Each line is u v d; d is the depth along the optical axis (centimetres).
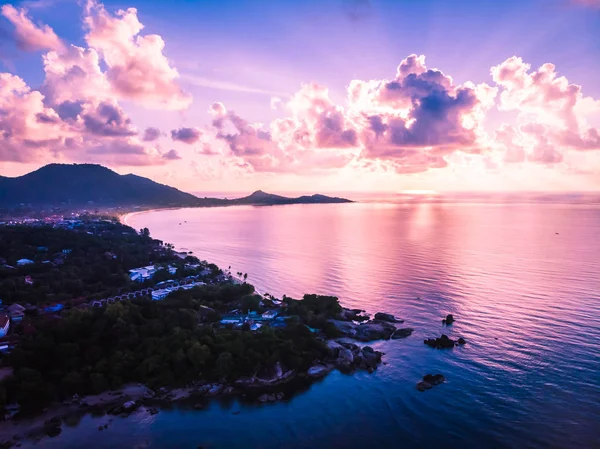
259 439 10550
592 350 14112
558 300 19012
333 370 13962
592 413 10906
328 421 11219
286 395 12525
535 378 12700
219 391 12731
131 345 14412
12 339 15388
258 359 13700
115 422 11256
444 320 17400
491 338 15625
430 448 10031
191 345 13900
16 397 12012
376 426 10919
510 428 10550
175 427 11062
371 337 16250
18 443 10400
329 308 18988
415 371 13638
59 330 14800
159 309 17125
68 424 11175
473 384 12638
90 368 13138
